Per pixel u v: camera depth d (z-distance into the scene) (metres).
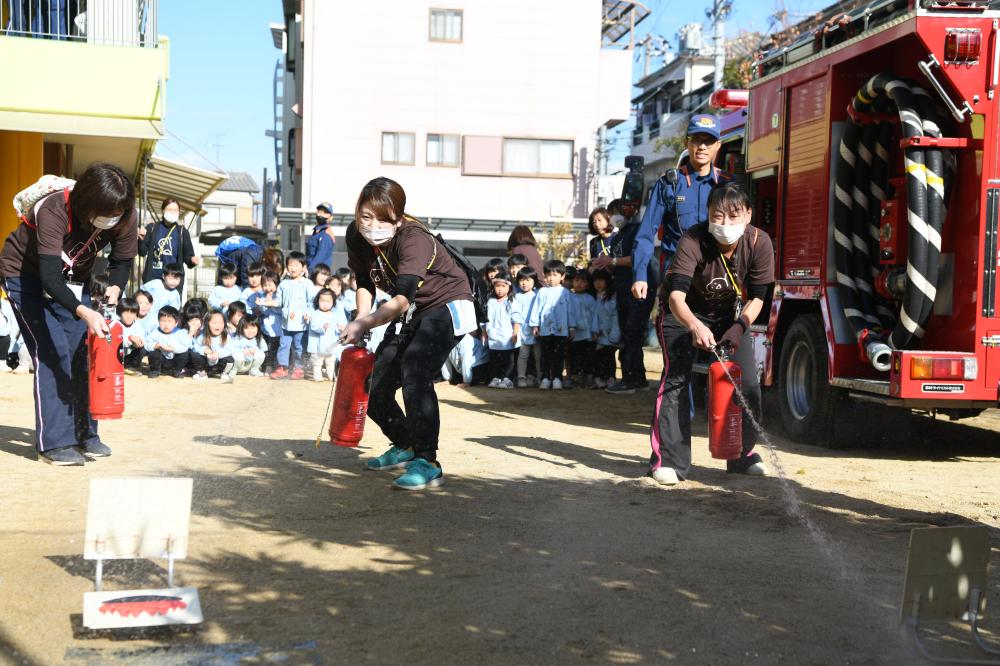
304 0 28.20
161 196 23.73
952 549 3.36
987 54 7.00
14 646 3.16
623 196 12.05
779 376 8.90
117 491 3.57
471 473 6.40
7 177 15.24
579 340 12.51
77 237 6.05
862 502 5.73
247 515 5.06
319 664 3.07
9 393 10.10
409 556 4.33
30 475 5.92
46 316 6.21
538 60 28.98
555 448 7.65
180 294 13.24
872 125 7.85
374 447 7.32
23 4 14.53
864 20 7.73
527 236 13.65
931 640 3.40
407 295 5.50
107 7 14.29
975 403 7.21
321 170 28.36
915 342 7.44
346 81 28.31
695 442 8.27
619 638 3.35
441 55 28.58
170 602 3.46
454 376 13.05
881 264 7.83
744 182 10.31
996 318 7.10
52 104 13.99
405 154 28.67
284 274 13.97
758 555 4.45
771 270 6.00
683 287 5.91
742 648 3.28
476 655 3.17
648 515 5.25
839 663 3.17
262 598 3.71
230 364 12.21
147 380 12.04
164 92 14.25
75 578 3.89
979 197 7.04
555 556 4.38
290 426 8.41
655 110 48.34
